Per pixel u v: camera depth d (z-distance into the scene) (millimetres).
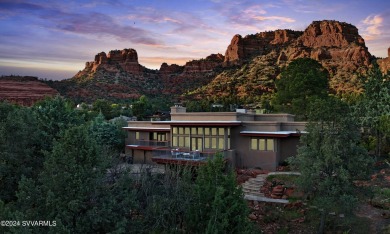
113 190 16656
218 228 15211
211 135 32531
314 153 19188
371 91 36094
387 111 33344
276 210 22625
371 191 19328
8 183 19484
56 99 29547
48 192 13539
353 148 18703
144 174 21828
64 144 14992
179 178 21266
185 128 34094
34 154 23359
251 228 16719
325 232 20312
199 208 16797
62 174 14266
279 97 47625
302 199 23469
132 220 16422
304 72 45938
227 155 30781
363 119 33062
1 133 19766
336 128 18875
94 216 13914
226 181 16828
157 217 18109
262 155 30891
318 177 19141
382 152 35094
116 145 43031
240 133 31609
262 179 27156
